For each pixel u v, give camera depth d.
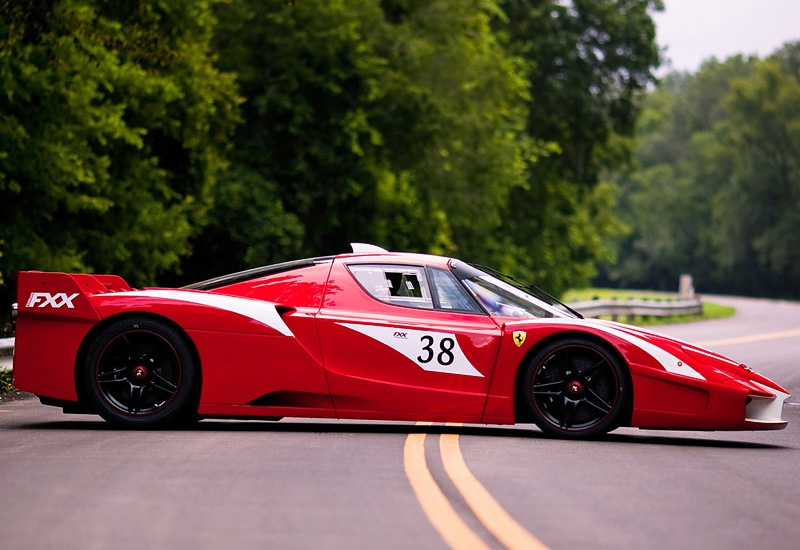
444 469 14.27
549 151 107.25
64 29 42.00
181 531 10.55
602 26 107.69
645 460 15.84
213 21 55.91
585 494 12.74
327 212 69.38
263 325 18.45
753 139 197.50
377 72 67.00
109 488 12.72
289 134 68.69
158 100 53.16
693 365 18.06
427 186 74.44
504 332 18.30
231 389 18.42
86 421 19.94
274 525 10.82
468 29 80.19
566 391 18.09
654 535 10.67
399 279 18.91
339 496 12.33
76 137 48.41
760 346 49.91
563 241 117.75
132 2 47.69
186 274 66.56
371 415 18.41
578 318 18.70
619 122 111.38
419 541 10.14
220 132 60.81
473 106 74.12
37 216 49.72
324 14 65.44
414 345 18.38
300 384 18.41
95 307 18.50
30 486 12.83
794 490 13.66
